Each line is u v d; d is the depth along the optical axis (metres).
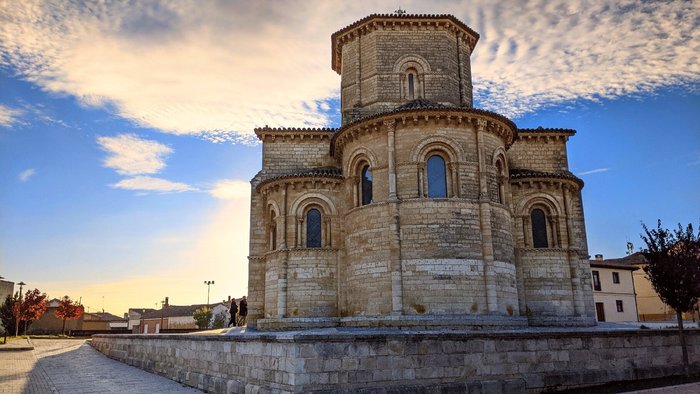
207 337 19.62
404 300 28.17
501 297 28.88
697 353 21.86
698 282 21.14
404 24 38.53
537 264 35.28
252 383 15.80
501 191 31.59
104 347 39.06
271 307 34.38
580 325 34.62
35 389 20.08
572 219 37.06
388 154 30.34
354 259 30.88
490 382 15.84
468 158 30.14
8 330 73.56
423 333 15.41
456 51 39.25
